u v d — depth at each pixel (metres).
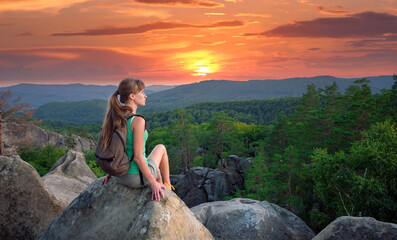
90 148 84.69
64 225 3.48
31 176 5.99
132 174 3.15
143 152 3.12
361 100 45.09
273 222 8.81
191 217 3.55
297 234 9.05
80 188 9.01
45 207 6.05
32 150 52.72
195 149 66.38
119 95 3.05
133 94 3.04
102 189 3.54
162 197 3.23
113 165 2.94
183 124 64.88
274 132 59.22
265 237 8.18
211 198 50.41
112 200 3.41
